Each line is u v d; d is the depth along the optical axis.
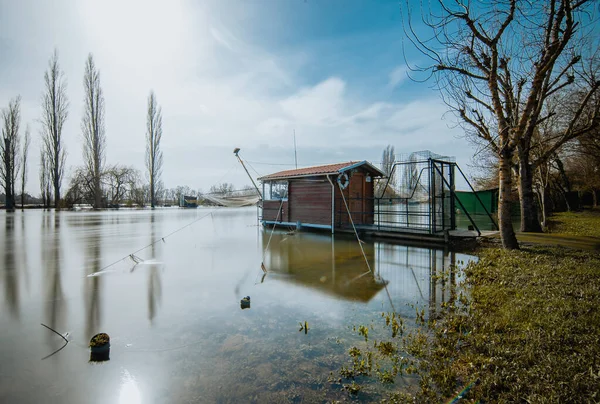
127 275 6.73
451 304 4.72
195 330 3.93
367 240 11.85
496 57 7.79
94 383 2.81
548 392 2.36
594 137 12.48
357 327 4.00
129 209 38.00
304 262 8.09
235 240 12.23
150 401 2.56
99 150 35.38
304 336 3.75
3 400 2.55
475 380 2.67
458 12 7.56
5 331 3.91
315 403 2.52
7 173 35.09
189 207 47.06
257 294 5.41
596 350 2.87
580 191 26.66
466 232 11.84
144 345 3.54
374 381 2.81
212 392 2.67
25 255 8.93
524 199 11.89
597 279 5.04
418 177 11.91
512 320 3.67
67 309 4.68
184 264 7.86
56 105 34.19
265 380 2.84
